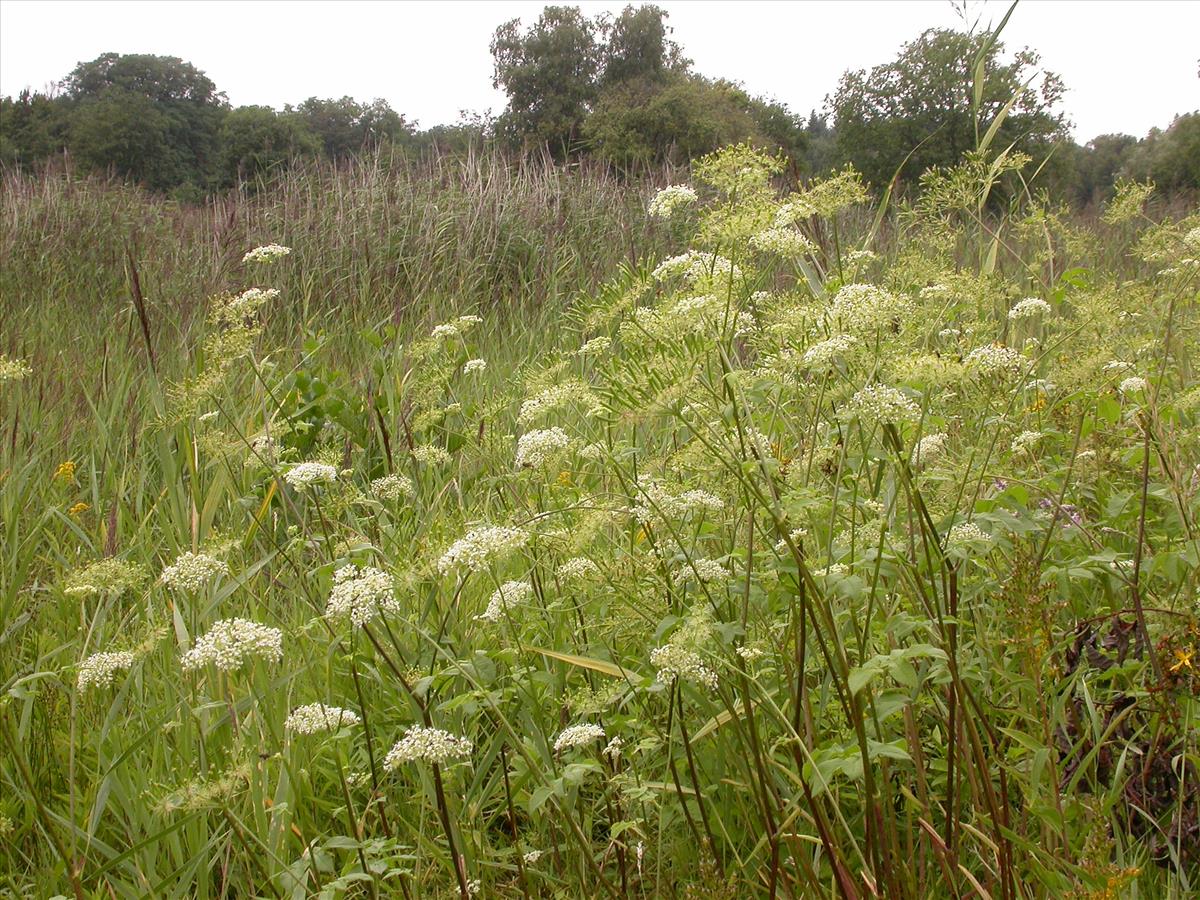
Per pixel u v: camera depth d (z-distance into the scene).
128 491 4.83
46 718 2.95
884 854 1.97
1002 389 2.76
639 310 2.49
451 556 2.35
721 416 2.30
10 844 2.65
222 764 2.73
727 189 2.46
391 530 3.76
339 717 2.22
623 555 2.60
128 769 2.74
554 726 2.74
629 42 41.69
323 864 2.10
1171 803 2.31
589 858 2.21
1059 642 2.31
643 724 2.36
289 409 4.95
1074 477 2.83
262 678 2.95
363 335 6.00
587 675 2.71
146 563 3.81
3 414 5.45
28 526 4.42
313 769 2.79
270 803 2.53
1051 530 2.46
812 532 2.32
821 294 2.60
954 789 2.40
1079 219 9.12
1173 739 2.41
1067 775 2.39
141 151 48.91
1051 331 3.78
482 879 2.37
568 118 38.41
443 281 8.77
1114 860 2.24
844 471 2.51
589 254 9.64
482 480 4.23
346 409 4.98
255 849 2.40
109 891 2.40
